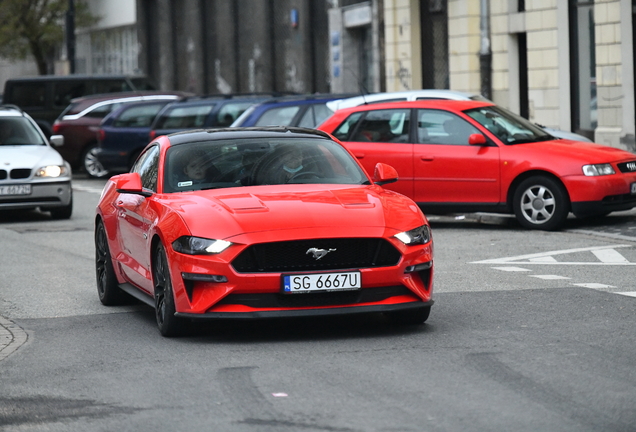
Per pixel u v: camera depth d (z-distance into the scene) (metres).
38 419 9.62
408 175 24.48
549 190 23.23
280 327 13.72
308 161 14.69
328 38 60.81
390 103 25.17
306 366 11.28
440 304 15.05
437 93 30.83
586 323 13.26
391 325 13.59
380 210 12.98
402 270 12.60
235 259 12.35
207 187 14.18
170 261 12.82
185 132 15.70
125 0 84.25
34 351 12.80
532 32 40.84
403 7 49.50
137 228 14.40
